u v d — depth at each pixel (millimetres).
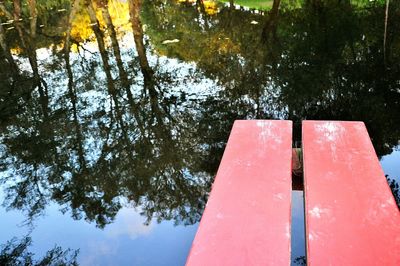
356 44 5781
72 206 2893
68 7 11945
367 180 1685
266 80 4871
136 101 4676
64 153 3689
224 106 4234
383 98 3941
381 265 1241
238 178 1772
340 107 3838
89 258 2318
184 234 2406
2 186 3283
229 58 5941
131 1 7426
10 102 5285
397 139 3145
